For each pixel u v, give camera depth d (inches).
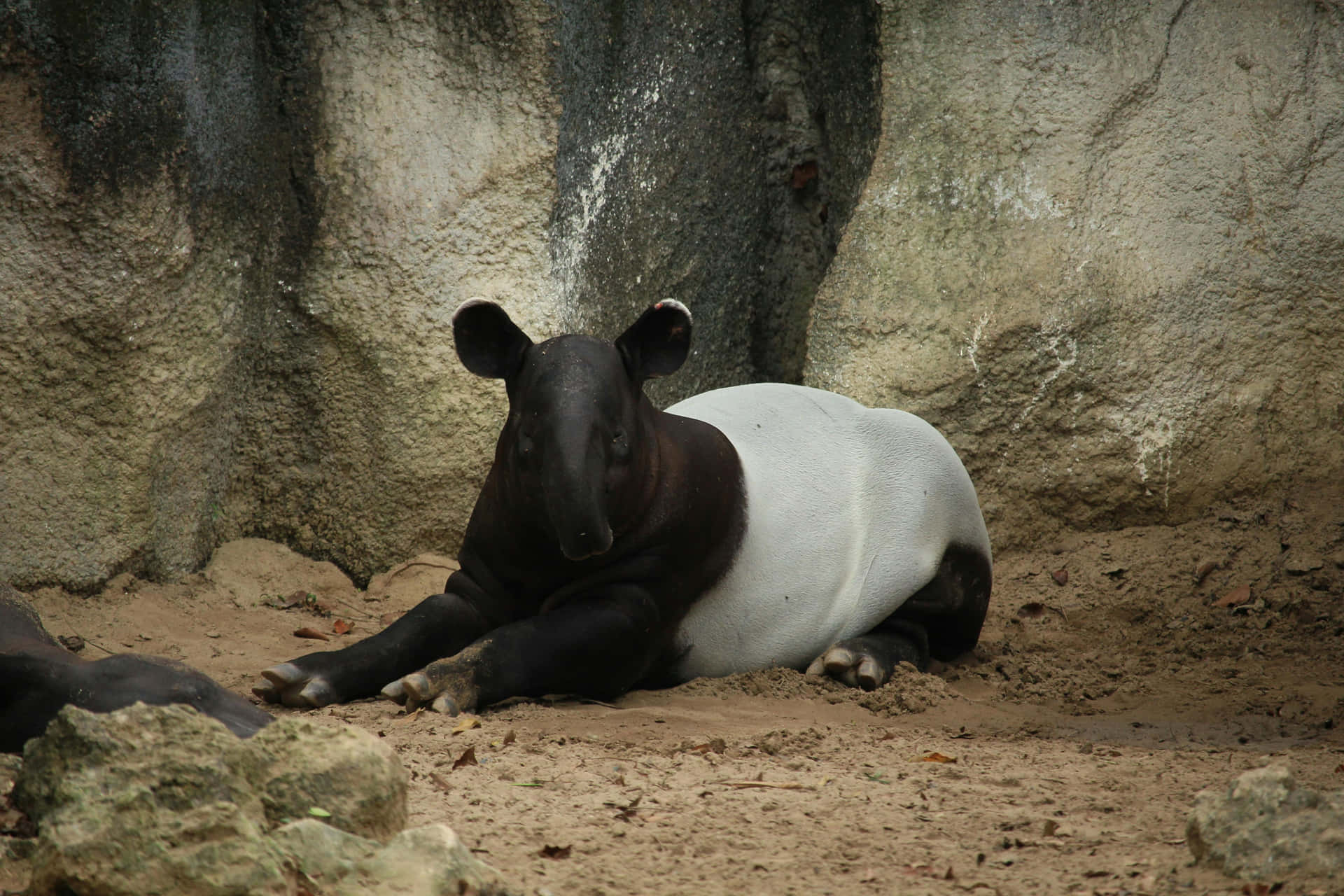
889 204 1059.9
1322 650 852.6
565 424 631.8
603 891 354.0
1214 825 371.6
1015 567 1007.6
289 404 975.6
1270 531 992.2
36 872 320.8
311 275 971.3
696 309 1114.7
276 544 972.6
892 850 399.2
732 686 720.3
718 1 1108.5
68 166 834.2
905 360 1037.8
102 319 850.1
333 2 972.6
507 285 981.8
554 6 988.6
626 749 563.5
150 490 880.3
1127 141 1041.5
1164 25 1046.4
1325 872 346.9
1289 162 1034.1
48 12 823.1
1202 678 797.9
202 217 903.7
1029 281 1029.8
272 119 962.7
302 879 315.9
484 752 546.0
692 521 703.1
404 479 970.7
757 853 395.2
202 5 898.1
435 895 314.5
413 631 680.4
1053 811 451.8
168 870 310.7
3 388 828.6
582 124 1021.2
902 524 782.5
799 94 1135.0
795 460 774.5
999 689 767.1
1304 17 1049.5
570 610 679.1
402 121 979.3
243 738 411.2
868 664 729.6
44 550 840.3
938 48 1055.6
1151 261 1027.9
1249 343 1027.3
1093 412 1027.9
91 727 360.5
